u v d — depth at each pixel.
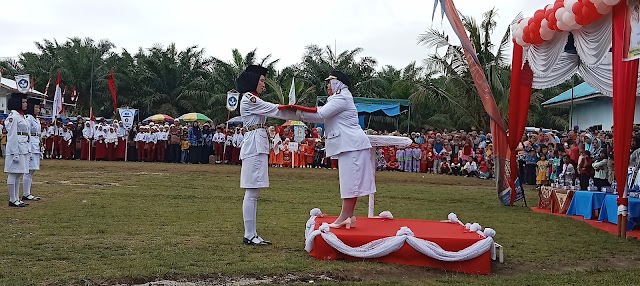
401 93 39.38
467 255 6.70
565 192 12.50
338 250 6.94
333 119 7.58
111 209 10.73
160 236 8.16
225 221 9.68
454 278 6.34
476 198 15.19
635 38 8.80
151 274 5.99
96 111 46.31
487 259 6.75
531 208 13.68
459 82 28.06
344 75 7.67
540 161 19.22
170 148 26.20
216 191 14.53
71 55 46.12
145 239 7.90
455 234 7.16
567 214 12.37
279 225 9.49
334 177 20.33
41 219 9.43
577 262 7.50
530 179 21.25
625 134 9.47
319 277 6.16
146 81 45.06
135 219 9.65
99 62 46.66
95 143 26.03
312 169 24.08
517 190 13.98
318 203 12.82
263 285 5.75
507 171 13.84
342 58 41.56
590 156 15.66
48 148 26.02
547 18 11.04
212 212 10.71
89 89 45.94
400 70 44.00
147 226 8.98
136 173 19.45
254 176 7.70
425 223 8.20
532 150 21.34
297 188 16.09
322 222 7.99
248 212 7.79
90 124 26.09
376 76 41.25
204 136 26.34
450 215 8.49
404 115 38.59
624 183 9.54
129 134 26.55
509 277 6.50
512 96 13.74
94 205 11.23
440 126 38.25
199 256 6.89
